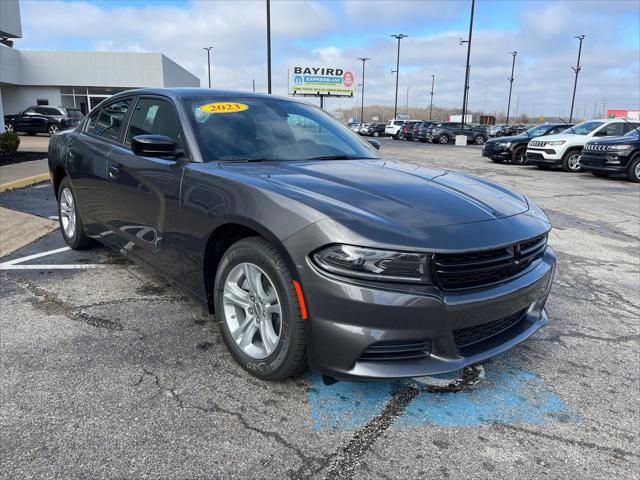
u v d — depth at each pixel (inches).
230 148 123.6
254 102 145.3
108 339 121.0
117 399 96.2
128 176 137.2
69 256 187.6
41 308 138.7
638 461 85.0
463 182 122.7
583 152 522.3
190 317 134.6
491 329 99.3
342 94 2190.0
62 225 198.7
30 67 1253.7
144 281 161.9
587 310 153.7
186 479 76.4
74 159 171.9
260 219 93.6
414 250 84.0
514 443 88.5
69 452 81.2
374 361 87.2
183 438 85.7
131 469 78.0
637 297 166.7
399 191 104.0
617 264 206.8
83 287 155.6
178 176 117.3
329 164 124.2
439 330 86.9
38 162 482.0
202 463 80.0
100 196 156.3
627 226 283.0
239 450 83.4
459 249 86.3
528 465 82.9
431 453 84.9
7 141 487.5
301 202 91.4
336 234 84.7
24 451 81.0
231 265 104.5
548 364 118.0
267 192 96.1
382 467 81.0
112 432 86.5
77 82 1305.4
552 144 572.4
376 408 97.2
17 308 138.3
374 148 158.1
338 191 99.0
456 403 100.1
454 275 87.9
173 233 119.5
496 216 100.7
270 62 829.8
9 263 178.5
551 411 98.7
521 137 663.8
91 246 193.6
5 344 117.0
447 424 93.2
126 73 1343.5
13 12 840.3
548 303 159.2
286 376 98.4
